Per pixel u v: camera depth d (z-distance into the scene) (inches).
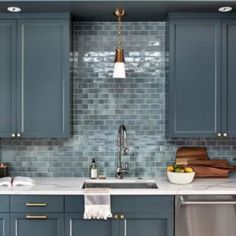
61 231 102.8
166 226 102.7
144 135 127.8
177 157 125.7
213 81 115.6
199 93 115.6
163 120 127.3
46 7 109.8
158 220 103.0
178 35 116.0
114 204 102.4
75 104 127.6
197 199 102.2
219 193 101.8
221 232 102.7
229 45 115.9
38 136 115.8
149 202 102.5
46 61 115.3
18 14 115.2
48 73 115.4
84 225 103.1
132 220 102.7
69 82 116.5
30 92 115.6
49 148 127.7
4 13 114.8
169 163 127.3
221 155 127.4
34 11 113.7
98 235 103.0
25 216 102.7
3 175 121.6
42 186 109.3
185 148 126.6
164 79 127.1
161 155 127.6
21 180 110.8
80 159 127.7
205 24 115.8
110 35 127.3
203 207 102.8
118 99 127.6
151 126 127.6
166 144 127.6
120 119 127.7
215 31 115.6
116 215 102.3
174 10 113.4
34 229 103.3
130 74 127.4
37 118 115.6
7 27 115.7
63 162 127.7
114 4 107.6
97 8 111.3
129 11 114.9
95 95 127.5
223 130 115.4
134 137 127.7
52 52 115.3
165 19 124.3
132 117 127.6
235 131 115.6
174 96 115.8
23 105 115.5
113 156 127.7
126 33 127.4
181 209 102.3
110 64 127.5
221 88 115.5
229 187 106.1
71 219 102.8
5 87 115.7
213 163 125.0
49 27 115.5
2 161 127.5
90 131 127.7
